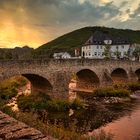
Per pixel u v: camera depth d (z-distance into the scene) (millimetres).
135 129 28062
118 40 124188
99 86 56844
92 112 36906
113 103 44219
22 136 9156
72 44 174000
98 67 56000
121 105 42500
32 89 50562
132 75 68062
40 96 42469
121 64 64438
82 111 37375
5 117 11758
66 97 46125
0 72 36500
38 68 41531
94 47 115062
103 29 197000
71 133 14383
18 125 10445
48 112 35562
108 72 59094
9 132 9500
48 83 44125
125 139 24422
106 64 58531
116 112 37062
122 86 60000
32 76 43969
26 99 39344
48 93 45312
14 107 36500
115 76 71562
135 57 112000
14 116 14570
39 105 37000
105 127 28891
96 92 51094
